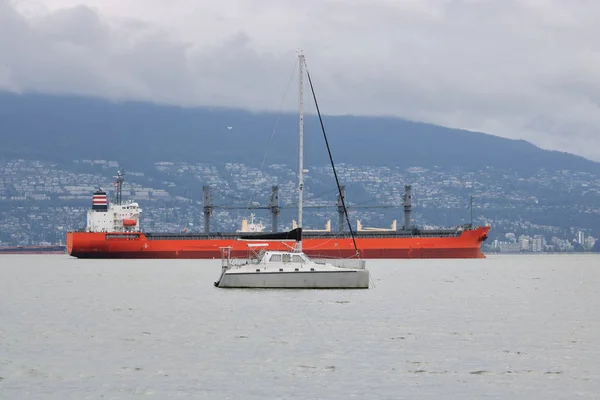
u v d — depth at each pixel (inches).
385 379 3627.0
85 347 4392.2
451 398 3329.2
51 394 3383.4
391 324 5290.4
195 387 3486.7
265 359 4045.3
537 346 4443.9
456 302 6963.6
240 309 5999.0
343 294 7081.7
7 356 4133.9
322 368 3838.6
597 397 3341.5
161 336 4761.3
